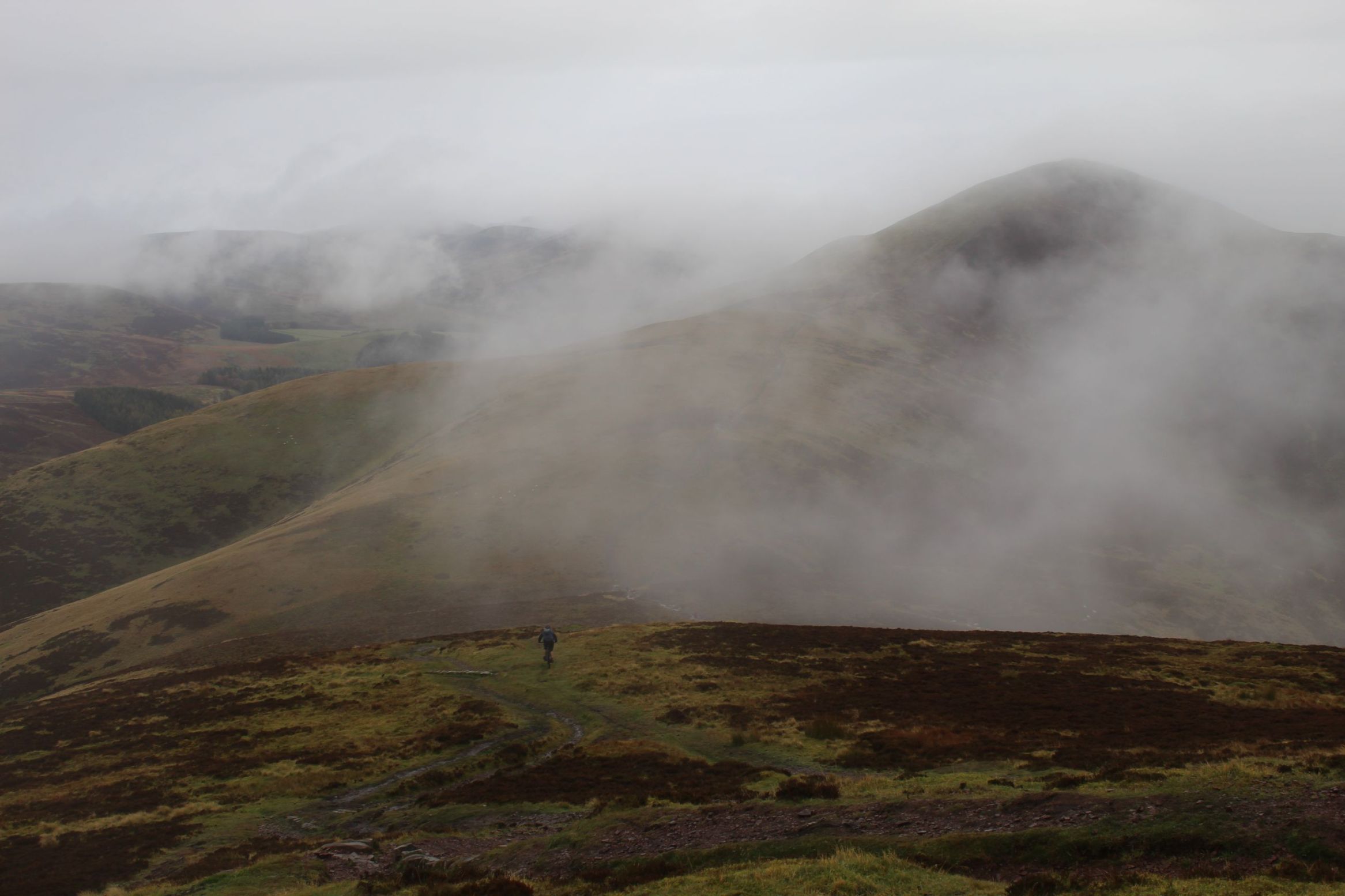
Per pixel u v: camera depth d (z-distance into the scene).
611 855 25.12
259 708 54.41
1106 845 20.17
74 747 50.41
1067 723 40.06
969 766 34.00
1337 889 16.66
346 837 32.62
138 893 27.36
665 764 37.56
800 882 19.97
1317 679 47.53
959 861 20.95
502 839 29.92
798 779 30.12
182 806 37.78
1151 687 47.12
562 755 40.28
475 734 44.97
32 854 33.22
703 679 52.88
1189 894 17.27
